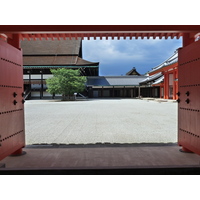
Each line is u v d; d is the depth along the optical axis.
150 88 43.50
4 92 4.16
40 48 48.72
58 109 18.20
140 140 6.59
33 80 43.25
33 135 7.47
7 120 4.28
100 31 4.30
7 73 4.31
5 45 4.22
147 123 10.06
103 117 12.40
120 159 4.60
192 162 4.40
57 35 5.11
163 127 8.96
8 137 4.31
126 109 17.77
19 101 4.96
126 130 8.30
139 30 4.28
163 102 27.36
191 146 4.61
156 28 4.25
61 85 33.50
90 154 4.98
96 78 49.47
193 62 4.48
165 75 31.47
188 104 4.76
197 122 4.32
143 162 4.41
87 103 26.94
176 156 4.80
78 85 34.31
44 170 3.67
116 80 49.28
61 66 43.09
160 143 6.15
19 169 3.67
